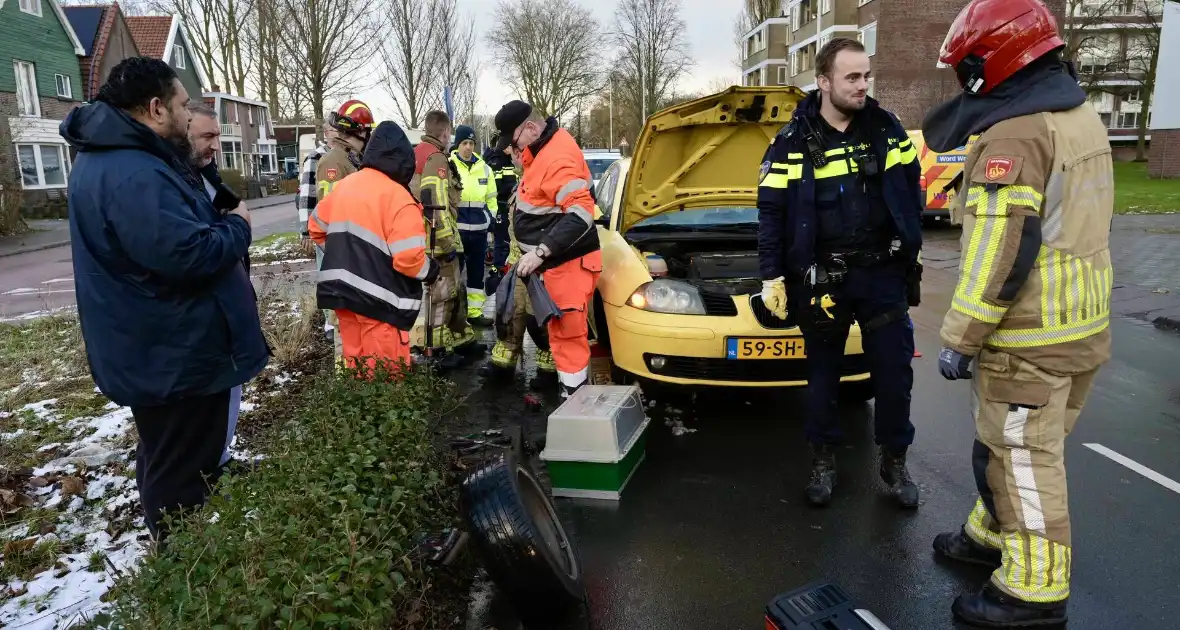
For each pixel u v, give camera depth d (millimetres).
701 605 2746
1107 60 41094
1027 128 2289
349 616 1922
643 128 4688
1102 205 2367
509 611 2701
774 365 4160
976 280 2375
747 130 4832
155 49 40438
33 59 28109
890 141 3145
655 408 4809
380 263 3734
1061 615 2557
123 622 1876
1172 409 4699
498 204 9117
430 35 33375
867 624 2119
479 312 7625
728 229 5438
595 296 5027
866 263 3205
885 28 32906
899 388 3311
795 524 3330
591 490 3605
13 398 4930
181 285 2564
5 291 11164
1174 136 27953
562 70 56906
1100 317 2402
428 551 2779
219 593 1858
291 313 7305
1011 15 2307
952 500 3520
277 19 31766
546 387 5277
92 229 2473
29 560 2957
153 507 2795
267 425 4379
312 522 2225
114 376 2574
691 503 3545
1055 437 2459
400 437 3021
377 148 3764
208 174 3207
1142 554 3012
